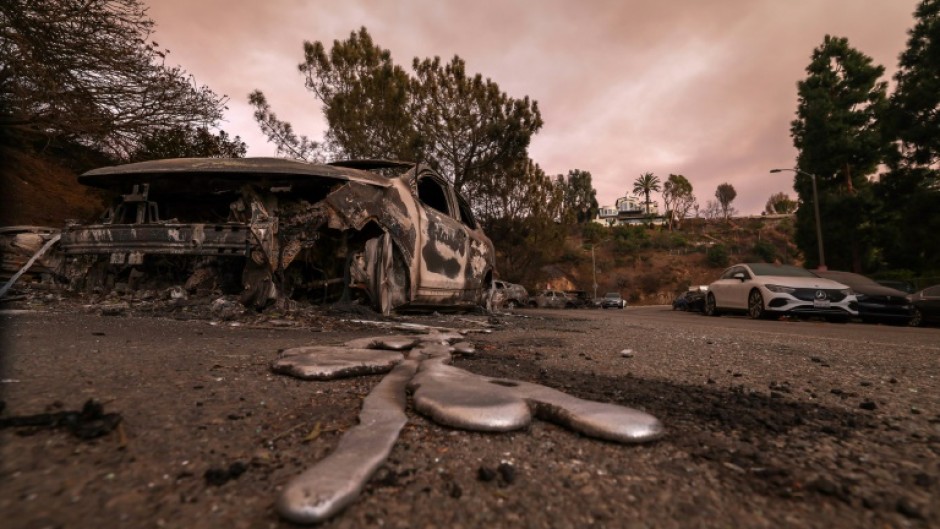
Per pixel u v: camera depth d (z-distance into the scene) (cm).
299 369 184
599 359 275
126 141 1002
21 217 845
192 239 396
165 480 91
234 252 396
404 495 90
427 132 1572
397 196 487
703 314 1314
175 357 210
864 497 95
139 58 914
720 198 9288
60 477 88
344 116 1409
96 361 189
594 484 98
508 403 136
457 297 610
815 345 401
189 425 121
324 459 97
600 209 10769
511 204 2006
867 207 2534
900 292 1048
